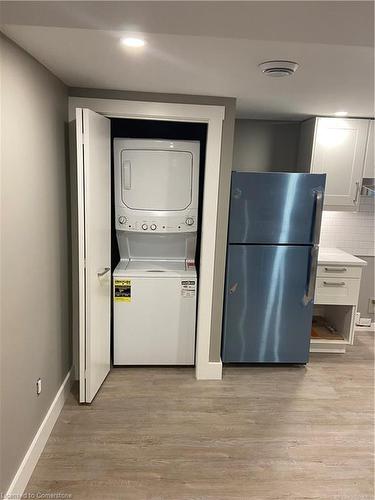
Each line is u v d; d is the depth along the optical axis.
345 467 2.24
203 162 3.50
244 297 3.19
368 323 4.27
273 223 3.09
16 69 1.74
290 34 1.42
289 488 2.08
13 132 1.72
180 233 3.26
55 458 2.21
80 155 2.38
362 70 1.99
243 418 2.66
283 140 3.90
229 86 2.44
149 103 2.71
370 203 4.08
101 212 2.71
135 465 2.19
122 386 3.00
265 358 3.33
